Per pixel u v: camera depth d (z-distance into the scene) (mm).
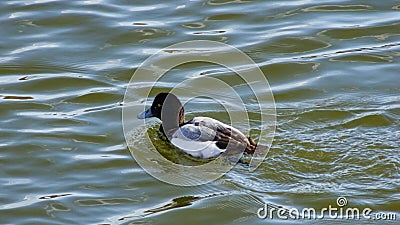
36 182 12500
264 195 11898
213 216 11609
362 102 14398
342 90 14953
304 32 17156
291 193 11898
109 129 13938
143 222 11523
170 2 18516
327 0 18516
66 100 14891
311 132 13344
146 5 18391
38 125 14023
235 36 17062
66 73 15789
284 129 13508
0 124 14055
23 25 17531
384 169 12203
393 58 16094
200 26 17453
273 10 18109
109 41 16938
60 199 12062
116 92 15109
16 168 12852
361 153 12609
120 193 12227
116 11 18094
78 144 13500
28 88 15305
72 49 16672
